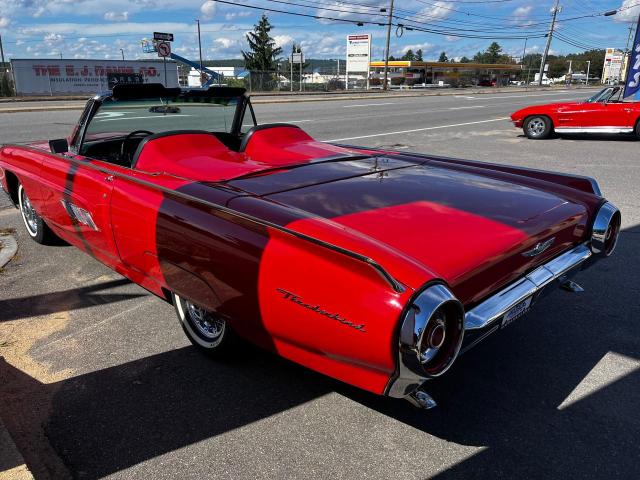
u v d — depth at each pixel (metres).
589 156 9.77
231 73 68.19
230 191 2.54
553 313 3.46
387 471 2.11
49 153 3.86
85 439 2.28
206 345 2.86
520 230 2.37
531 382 2.71
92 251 3.45
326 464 2.14
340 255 1.88
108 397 2.56
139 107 3.72
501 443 2.27
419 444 2.26
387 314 1.76
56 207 3.64
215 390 2.62
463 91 44.28
